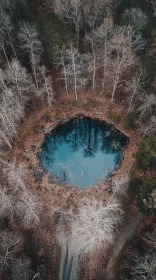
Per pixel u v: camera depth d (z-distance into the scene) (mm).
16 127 51219
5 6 50469
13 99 46969
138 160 39531
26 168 47906
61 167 48875
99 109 54531
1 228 39375
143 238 37094
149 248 37219
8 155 48625
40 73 53812
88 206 37281
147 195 34469
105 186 46031
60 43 47375
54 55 50000
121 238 39906
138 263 33875
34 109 53906
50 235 40719
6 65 53094
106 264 38375
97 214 34344
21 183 38500
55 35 46156
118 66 47219
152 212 36062
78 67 51812
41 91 50375
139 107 45969
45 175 47531
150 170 43781
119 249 39062
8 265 35000
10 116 45562
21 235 39812
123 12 51406
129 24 49875
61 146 52094
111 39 50031
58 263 38781
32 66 52000
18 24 47875
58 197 44938
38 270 36031
